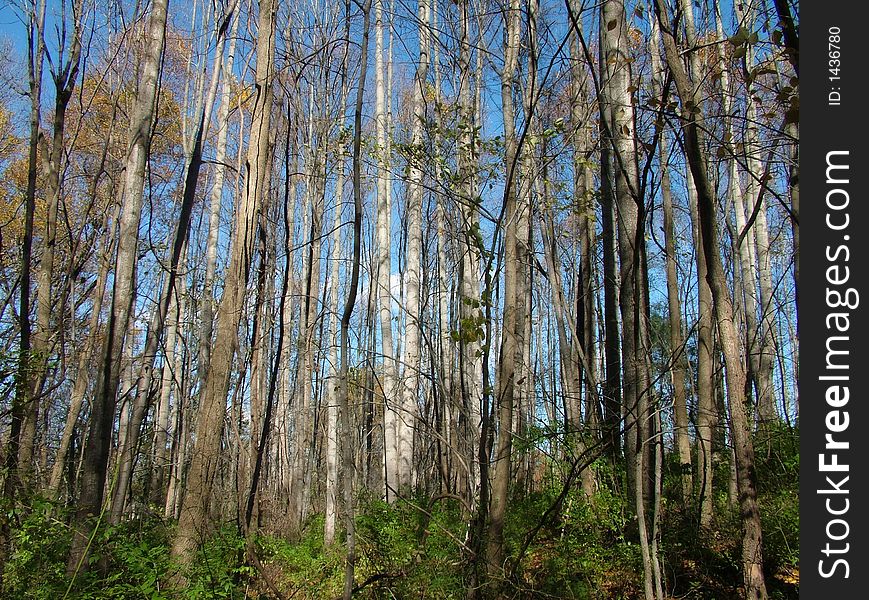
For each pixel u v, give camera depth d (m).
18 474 8.05
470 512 6.57
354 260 5.53
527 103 7.16
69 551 6.96
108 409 7.38
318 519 13.51
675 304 9.20
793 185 6.02
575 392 10.20
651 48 8.19
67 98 10.02
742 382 6.43
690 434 9.66
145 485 14.58
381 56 14.39
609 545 7.76
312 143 15.59
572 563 7.19
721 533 8.05
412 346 13.50
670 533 7.79
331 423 14.55
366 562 8.04
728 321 6.39
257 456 8.17
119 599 6.50
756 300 14.27
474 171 8.75
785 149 7.36
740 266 15.02
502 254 6.44
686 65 7.21
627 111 7.45
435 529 7.55
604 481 8.60
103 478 7.31
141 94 7.75
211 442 7.41
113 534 7.07
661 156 6.96
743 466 6.40
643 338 6.19
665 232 9.54
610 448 8.51
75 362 15.05
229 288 7.82
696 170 5.99
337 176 14.88
